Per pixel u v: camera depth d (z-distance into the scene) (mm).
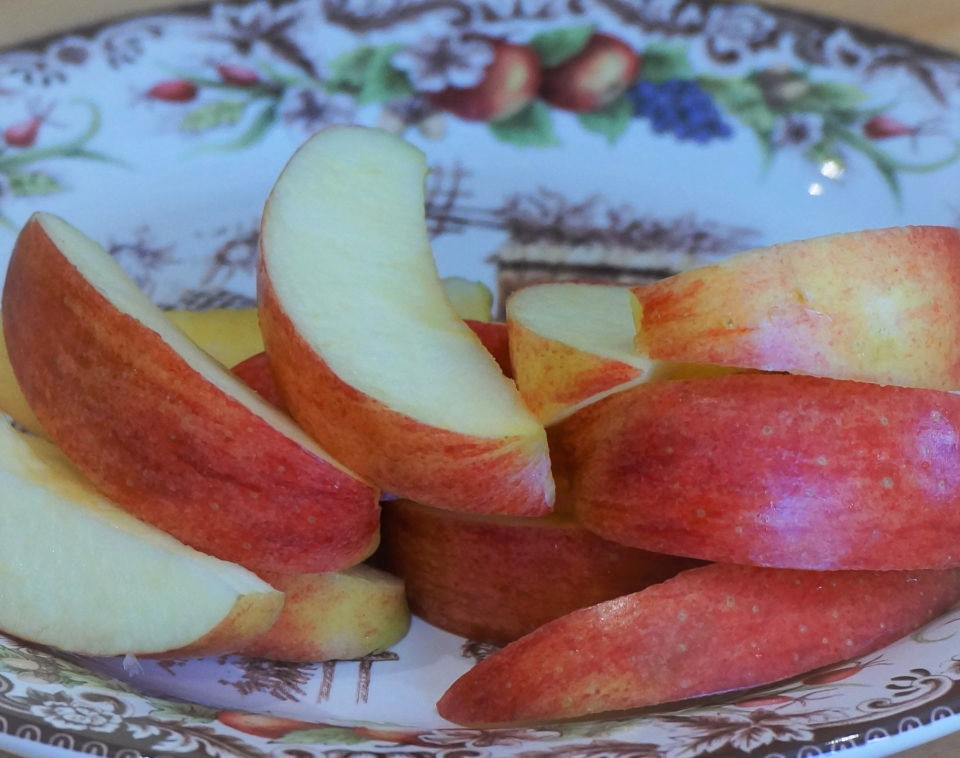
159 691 279
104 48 365
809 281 271
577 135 367
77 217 354
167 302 355
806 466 269
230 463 273
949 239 279
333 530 280
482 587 297
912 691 259
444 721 285
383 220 304
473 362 292
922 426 272
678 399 275
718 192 364
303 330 283
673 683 276
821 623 279
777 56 370
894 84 365
